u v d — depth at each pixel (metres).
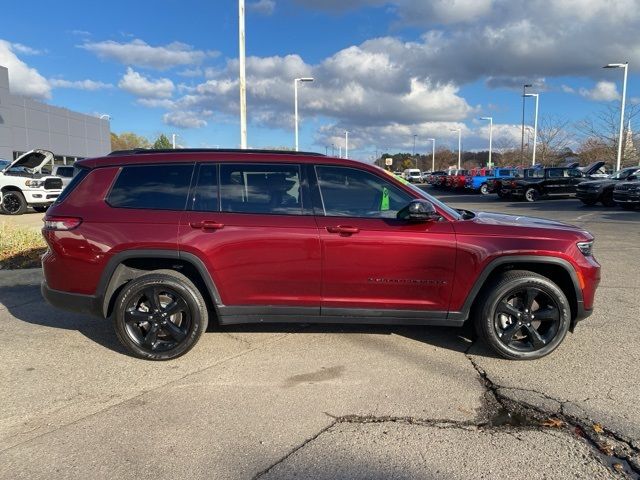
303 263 4.18
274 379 3.95
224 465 2.84
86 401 3.60
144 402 3.58
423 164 111.00
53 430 3.21
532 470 2.79
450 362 4.27
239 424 3.27
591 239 4.35
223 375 4.03
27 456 2.92
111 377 4.00
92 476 2.74
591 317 5.46
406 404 3.54
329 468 2.81
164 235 4.14
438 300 4.25
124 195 4.28
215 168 4.32
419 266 4.18
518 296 4.28
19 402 3.59
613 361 4.29
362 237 4.13
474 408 3.49
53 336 4.93
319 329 5.09
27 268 8.18
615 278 7.23
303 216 4.21
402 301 4.25
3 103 38.41
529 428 3.22
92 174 4.34
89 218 4.21
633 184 18.41
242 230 4.15
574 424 3.28
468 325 5.12
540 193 25.70
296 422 3.29
